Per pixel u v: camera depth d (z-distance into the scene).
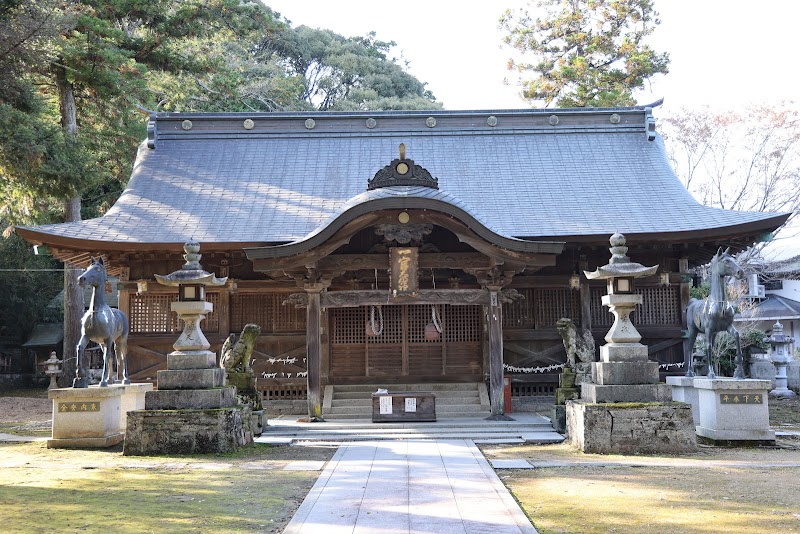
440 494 9.01
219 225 21.25
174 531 7.39
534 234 20.25
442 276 21.56
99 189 37.62
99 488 9.64
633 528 7.45
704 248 21.67
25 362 35.22
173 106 38.47
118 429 14.85
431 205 16.86
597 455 12.58
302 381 21.36
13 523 7.66
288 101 48.84
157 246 20.02
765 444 13.66
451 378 21.69
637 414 12.90
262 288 21.36
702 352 18.58
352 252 21.22
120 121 28.78
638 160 24.42
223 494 9.21
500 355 17.92
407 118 25.81
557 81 41.22
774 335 25.89
